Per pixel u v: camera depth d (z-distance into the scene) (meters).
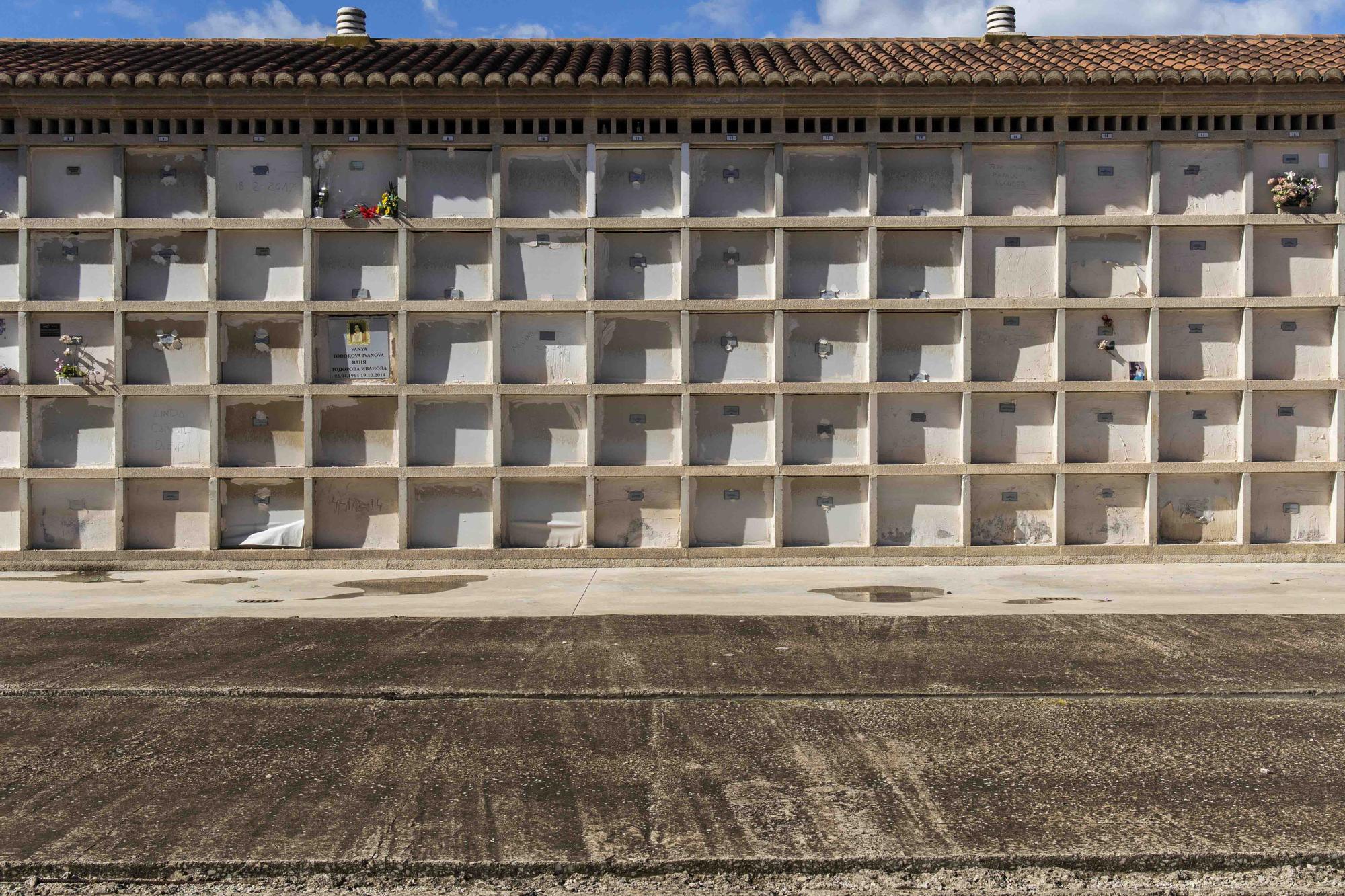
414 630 7.91
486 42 13.70
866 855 4.36
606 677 6.64
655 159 11.42
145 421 11.30
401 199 11.19
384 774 5.20
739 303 11.28
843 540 11.55
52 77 10.70
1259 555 11.48
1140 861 4.32
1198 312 11.46
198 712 6.06
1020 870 4.32
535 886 4.29
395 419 11.38
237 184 11.29
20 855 4.38
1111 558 11.49
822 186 11.41
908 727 5.80
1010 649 7.30
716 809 4.80
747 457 11.45
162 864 4.33
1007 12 13.41
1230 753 5.41
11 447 11.27
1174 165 11.39
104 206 11.23
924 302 11.31
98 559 11.25
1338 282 11.33
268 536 11.36
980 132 11.27
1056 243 11.35
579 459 11.45
